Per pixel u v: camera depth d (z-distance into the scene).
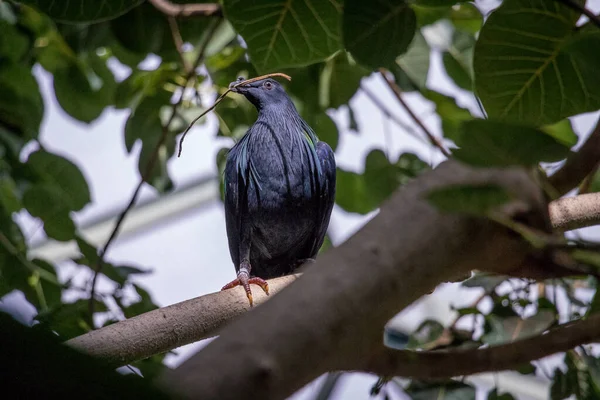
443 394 7.84
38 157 10.04
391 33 5.58
